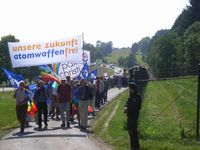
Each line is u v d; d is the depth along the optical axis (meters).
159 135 19.44
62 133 21.02
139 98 16.30
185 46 97.38
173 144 16.89
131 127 16.23
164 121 25.73
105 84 42.03
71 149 16.80
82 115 22.36
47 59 25.67
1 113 32.28
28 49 25.55
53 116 27.91
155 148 16.16
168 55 118.31
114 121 24.88
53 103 27.69
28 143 18.38
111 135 19.75
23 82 21.83
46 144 18.00
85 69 30.00
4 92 73.56
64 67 29.31
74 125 24.42
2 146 17.92
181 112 29.86
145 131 19.67
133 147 16.27
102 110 33.53
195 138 18.30
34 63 25.62
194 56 96.12
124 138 18.72
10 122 26.44
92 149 16.72
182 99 38.59
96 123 24.88
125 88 71.12
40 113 22.81
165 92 51.03
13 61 25.59
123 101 41.31
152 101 39.97
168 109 32.53
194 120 25.44
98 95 34.59
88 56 30.83
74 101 25.30
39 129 22.67
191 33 105.75
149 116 28.48
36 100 22.72
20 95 21.70
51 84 27.75
